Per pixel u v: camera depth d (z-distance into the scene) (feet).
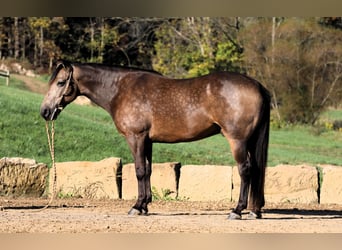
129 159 89.25
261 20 141.18
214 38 144.05
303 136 128.06
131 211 45.80
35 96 118.01
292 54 137.69
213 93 43.91
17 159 57.11
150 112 45.52
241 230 39.75
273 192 55.72
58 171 57.62
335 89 138.51
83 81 47.42
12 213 46.21
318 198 55.57
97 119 112.68
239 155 43.60
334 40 139.03
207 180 56.54
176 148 95.14
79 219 43.32
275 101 138.92
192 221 43.04
